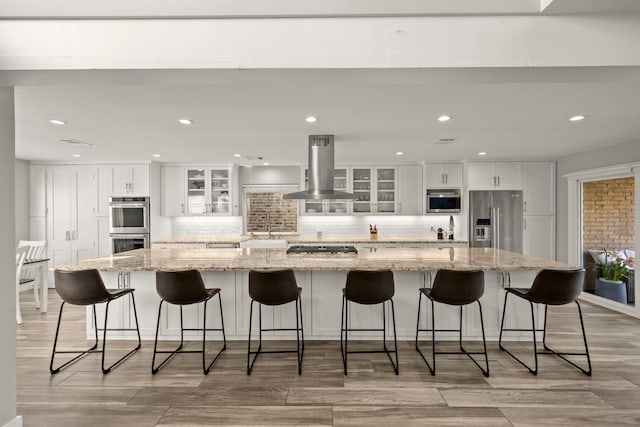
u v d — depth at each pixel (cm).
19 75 168
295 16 159
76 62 160
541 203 578
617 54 155
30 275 509
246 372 273
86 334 351
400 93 256
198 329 338
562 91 252
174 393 243
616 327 376
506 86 242
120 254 384
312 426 205
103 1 156
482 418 213
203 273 338
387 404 229
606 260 475
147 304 340
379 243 566
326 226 656
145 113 304
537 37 157
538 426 206
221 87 242
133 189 592
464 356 300
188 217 665
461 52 158
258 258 346
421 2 155
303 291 336
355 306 336
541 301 270
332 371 274
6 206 183
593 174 484
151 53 161
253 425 206
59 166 587
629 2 145
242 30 160
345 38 160
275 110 297
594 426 206
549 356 302
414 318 334
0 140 180
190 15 158
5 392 182
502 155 541
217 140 425
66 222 588
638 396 238
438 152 515
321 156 392
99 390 247
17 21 160
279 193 688
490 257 350
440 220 642
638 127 359
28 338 348
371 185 620
